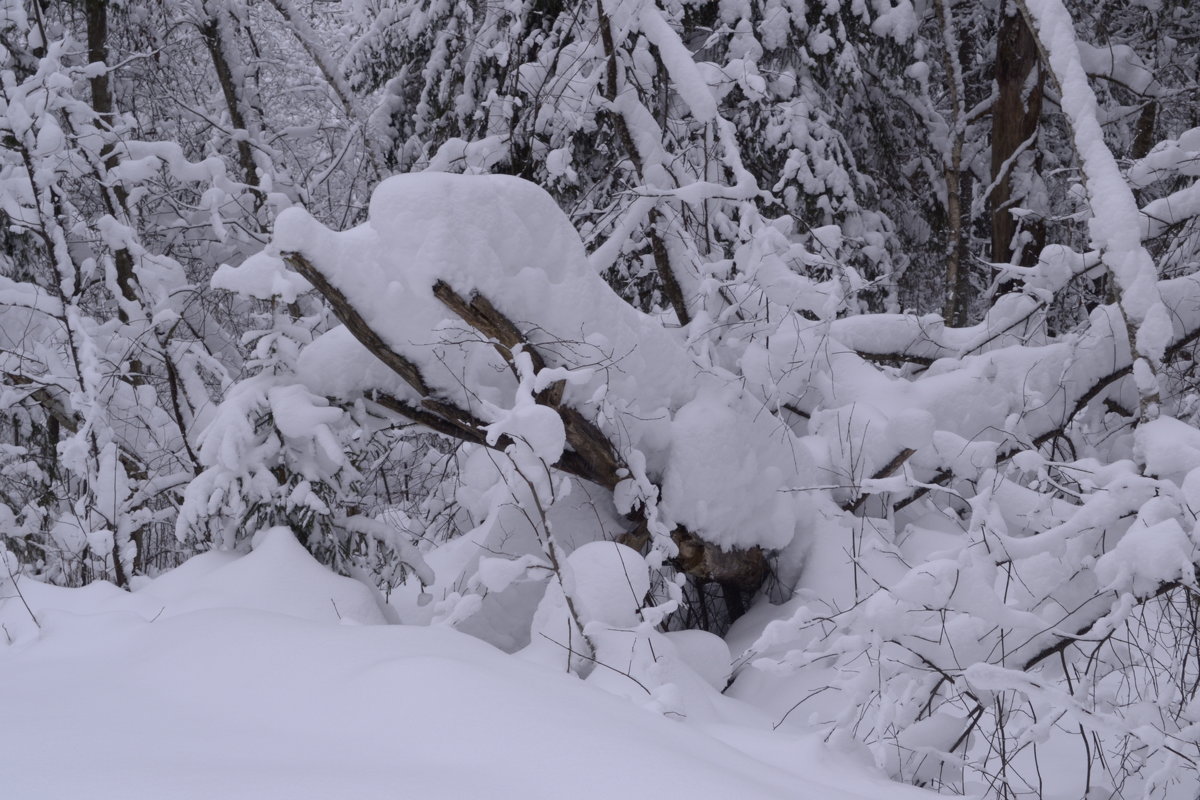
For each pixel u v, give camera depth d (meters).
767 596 5.13
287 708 2.33
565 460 4.41
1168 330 3.85
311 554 4.46
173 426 6.14
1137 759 3.69
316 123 10.91
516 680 2.47
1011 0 10.16
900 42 9.00
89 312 7.30
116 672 2.83
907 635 3.51
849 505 5.27
